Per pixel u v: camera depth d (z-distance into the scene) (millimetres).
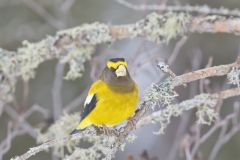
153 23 11742
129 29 11914
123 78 9398
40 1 18016
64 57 12359
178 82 8844
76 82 17750
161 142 17922
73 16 18000
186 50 17391
